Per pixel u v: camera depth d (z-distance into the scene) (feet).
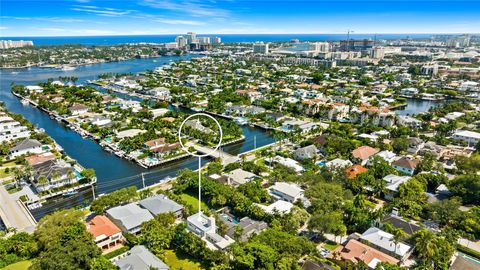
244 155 547.49
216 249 297.33
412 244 301.22
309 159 504.43
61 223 309.01
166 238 302.45
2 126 606.55
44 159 486.79
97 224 325.62
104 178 479.00
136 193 392.47
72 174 442.50
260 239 290.35
